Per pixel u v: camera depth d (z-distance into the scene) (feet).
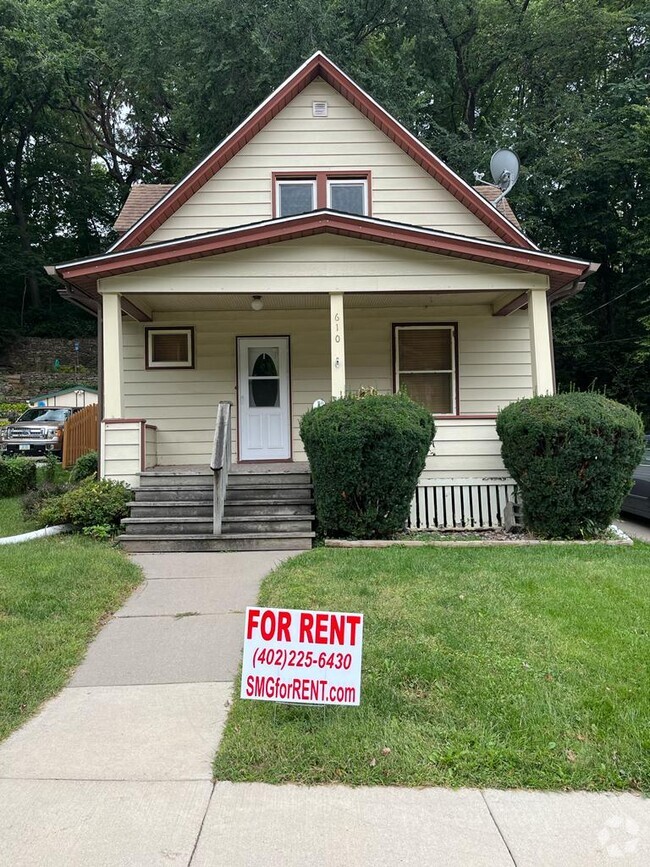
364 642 13.92
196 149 76.28
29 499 30.35
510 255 28.09
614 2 79.51
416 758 9.87
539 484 24.98
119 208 114.52
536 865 7.86
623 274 74.28
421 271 28.55
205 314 35.29
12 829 8.48
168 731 11.00
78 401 75.82
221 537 24.75
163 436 35.06
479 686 11.94
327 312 35.58
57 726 11.23
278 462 34.94
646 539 28.19
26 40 87.15
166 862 7.86
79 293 31.58
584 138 69.36
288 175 34.99
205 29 58.85
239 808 8.89
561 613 15.76
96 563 21.11
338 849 8.09
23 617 16.25
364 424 24.04
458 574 19.43
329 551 23.44
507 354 35.94
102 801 9.07
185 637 15.58
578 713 10.99
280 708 11.46
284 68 59.16
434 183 35.17
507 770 9.62
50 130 104.73
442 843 8.22
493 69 79.82
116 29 81.56
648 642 13.97
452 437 28.43
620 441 24.50
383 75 62.85
